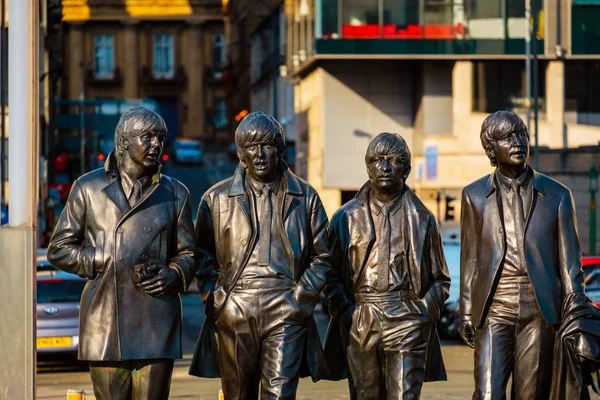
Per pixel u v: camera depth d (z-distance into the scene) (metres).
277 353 13.05
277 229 13.27
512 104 57.62
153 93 124.25
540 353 12.91
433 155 57.50
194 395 20.83
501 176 13.19
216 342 13.58
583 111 57.12
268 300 13.13
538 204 13.05
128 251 12.30
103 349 12.20
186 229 12.59
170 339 12.35
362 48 57.72
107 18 122.81
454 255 30.67
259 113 13.30
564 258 13.01
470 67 57.59
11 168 12.17
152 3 123.81
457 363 25.33
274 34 82.62
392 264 13.80
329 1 57.84
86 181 12.51
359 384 13.88
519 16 56.84
